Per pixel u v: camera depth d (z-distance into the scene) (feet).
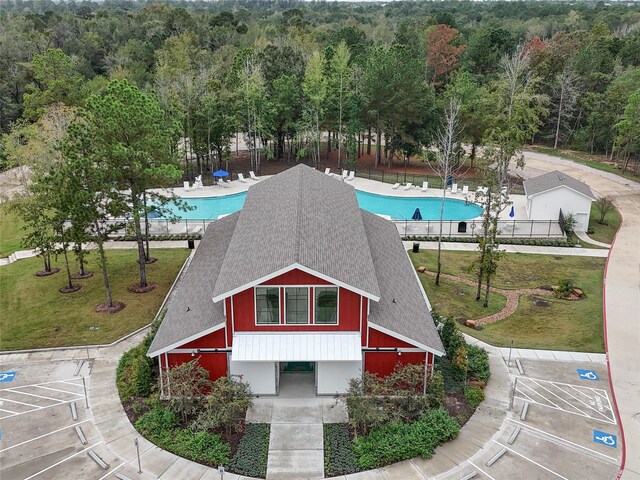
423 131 215.31
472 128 205.57
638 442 72.43
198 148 200.85
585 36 316.40
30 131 137.69
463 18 535.60
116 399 80.79
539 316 107.45
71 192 97.19
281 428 74.23
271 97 217.15
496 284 121.90
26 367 88.89
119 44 361.30
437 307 109.60
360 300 76.48
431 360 80.12
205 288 91.86
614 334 100.37
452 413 77.41
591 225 162.20
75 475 65.62
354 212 107.76
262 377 80.18
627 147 215.92
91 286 117.50
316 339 77.92
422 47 302.04
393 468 67.31
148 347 86.69
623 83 239.30
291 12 494.18
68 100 225.76
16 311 107.14
